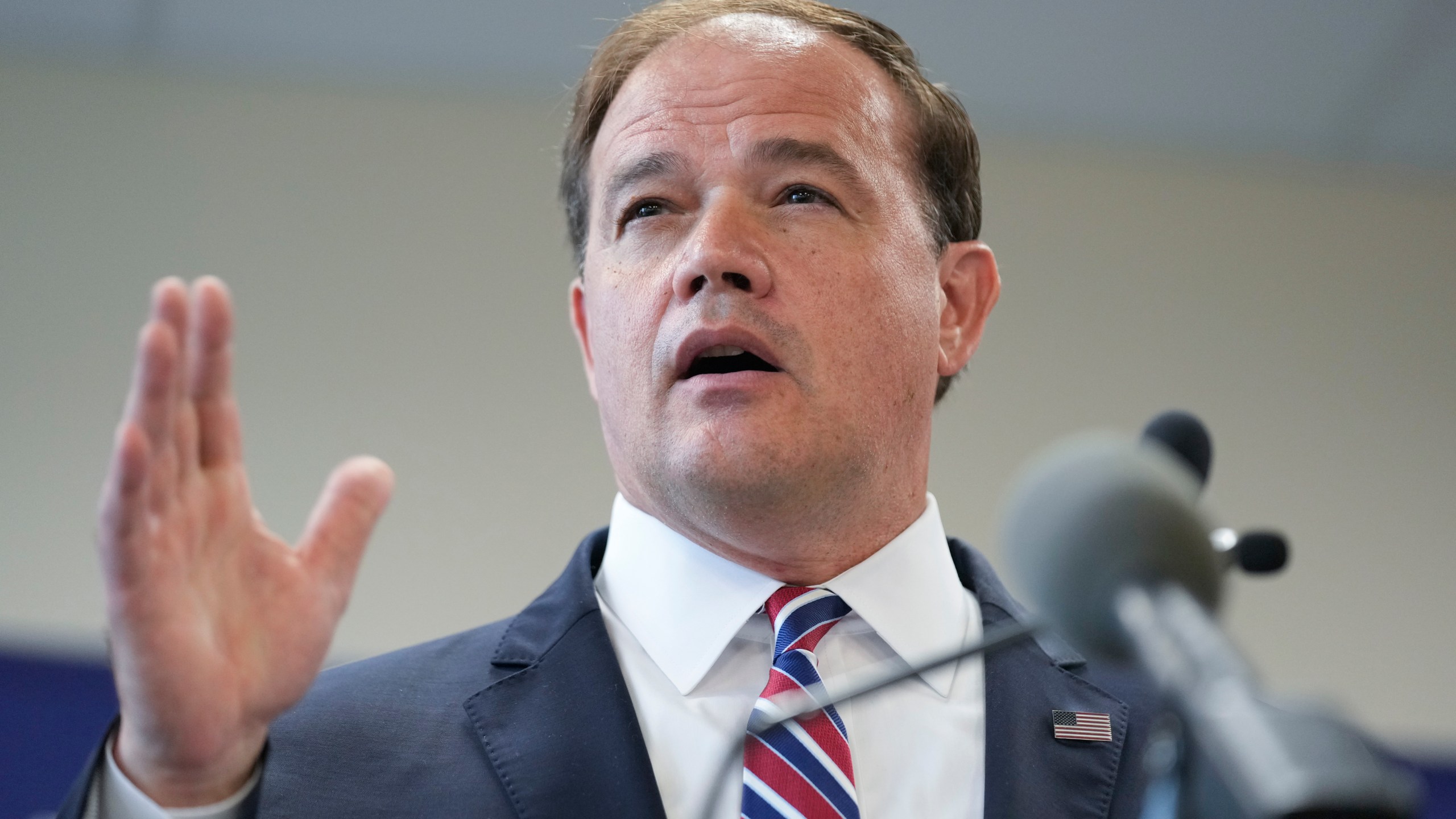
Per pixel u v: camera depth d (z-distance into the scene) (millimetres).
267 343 11641
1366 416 12086
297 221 11930
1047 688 4375
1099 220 12445
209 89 12148
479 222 12078
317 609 3207
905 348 4488
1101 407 11977
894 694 4273
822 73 4801
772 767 3861
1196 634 2271
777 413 4180
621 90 5020
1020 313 12188
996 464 11758
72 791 3240
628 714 4020
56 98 11984
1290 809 1879
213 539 3131
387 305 11836
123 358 11484
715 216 4371
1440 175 12625
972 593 4816
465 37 11914
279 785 3924
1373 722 11312
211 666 3027
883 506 4484
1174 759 2244
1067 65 11844
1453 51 11352
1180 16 11250
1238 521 11828
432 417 11617
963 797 4051
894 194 4723
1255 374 12172
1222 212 12531
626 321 4422
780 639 4242
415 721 4148
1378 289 12398
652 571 4480
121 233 11758
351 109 12211
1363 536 11789
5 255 11602
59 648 10742
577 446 11625
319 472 11375
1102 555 2439
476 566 11289
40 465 11188
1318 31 11328
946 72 11938
